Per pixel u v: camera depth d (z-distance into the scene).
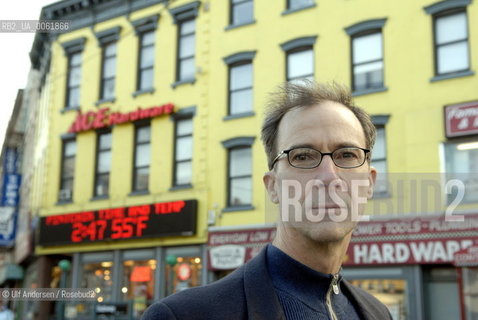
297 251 1.52
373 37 12.48
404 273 11.02
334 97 1.61
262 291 1.45
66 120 17.02
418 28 11.85
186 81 14.70
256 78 13.70
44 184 17.03
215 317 1.38
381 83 12.21
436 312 10.81
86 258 15.78
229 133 13.77
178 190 14.27
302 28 13.29
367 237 11.15
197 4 14.98
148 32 16.06
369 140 1.66
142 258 14.70
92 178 16.02
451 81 11.26
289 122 1.54
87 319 14.57
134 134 15.55
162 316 1.36
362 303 1.76
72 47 17.48
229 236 13.09
